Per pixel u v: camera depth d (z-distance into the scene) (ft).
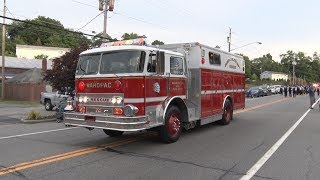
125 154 31.86
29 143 37.35
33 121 60.34
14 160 29.22
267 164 28.45
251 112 76.07
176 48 43.24
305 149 34.47
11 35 344.49
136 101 32.86
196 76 43.14
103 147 34.88
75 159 29.71
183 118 40.19
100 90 34.32
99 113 34.32
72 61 69.36
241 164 28.40
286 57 572.10
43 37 346.74
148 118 33.47
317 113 74.02
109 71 33.99
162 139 37.11
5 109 96.99
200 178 24.47
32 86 143.95
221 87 50.39
